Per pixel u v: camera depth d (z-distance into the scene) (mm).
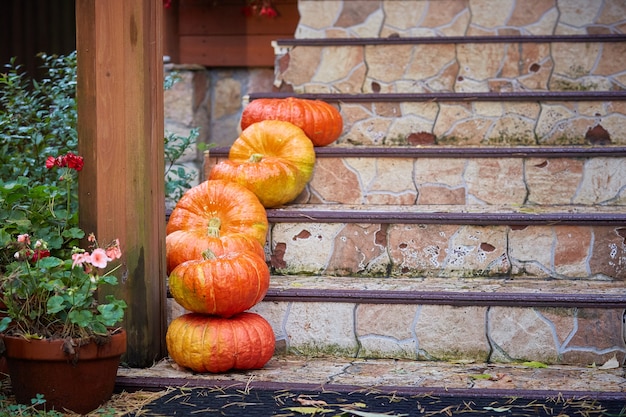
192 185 6133
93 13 3418
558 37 5219
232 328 3410
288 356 3752
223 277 3379
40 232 3584
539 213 4027
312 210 4234
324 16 5855
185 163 6168
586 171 4414
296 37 5871
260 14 6359
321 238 4148
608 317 3598
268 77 6551
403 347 3701
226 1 6492
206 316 3477
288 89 5410
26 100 4785
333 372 3486
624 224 3953
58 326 3141
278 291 3750
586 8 5648
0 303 3215
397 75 5340
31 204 3828
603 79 5211
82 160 3436
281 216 4148
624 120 4785
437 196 4504
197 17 6512
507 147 4547
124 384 3287
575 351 3613
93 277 3006
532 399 3121
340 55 5371
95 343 2996
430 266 4074
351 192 4551
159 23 3590
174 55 6477
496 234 4027
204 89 6441
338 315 3736
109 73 3432
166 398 3150
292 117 4605
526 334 3637
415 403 3082
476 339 3660
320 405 3047
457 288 3801
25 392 3027
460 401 3102
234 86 6578
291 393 3203
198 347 3371
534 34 5676
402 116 4926
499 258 4031
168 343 3473
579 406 3035
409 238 4082
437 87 5309
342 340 3736
